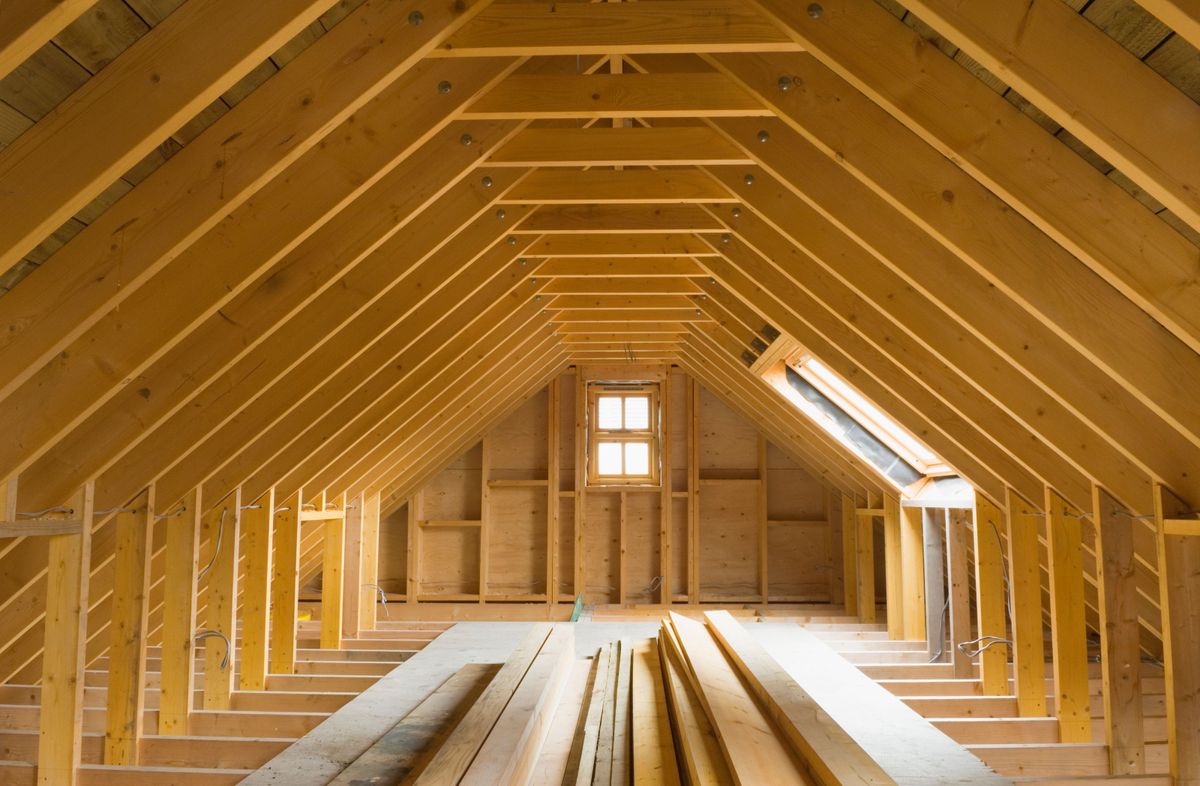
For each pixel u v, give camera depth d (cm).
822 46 262
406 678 590
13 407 290
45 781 356
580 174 420
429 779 300
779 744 324
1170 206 217
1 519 313
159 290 297
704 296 673
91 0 176
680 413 995
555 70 335
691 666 463
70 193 215
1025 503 514
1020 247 294
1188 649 359
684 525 994
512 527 989
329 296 391
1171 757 365
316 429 526
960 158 256
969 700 521
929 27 257
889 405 534
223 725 496
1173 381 287
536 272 571
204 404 399
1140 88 214
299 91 262
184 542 481
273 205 302
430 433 746
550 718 461
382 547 988
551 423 979
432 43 267
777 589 986
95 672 589
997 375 389
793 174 347
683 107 326
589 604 982
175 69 217
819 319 491
